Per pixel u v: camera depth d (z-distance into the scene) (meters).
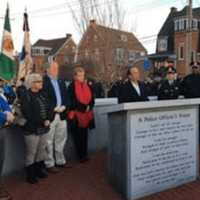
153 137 5.76
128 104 5.37
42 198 5.52
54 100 6.50
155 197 5.75
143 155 5.68
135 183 5.62
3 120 5.46
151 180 5.80
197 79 8.40
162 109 5.81
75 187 5.94
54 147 6.78
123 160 5.66
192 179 6.36
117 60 28.70
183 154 6.19
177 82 8.84
